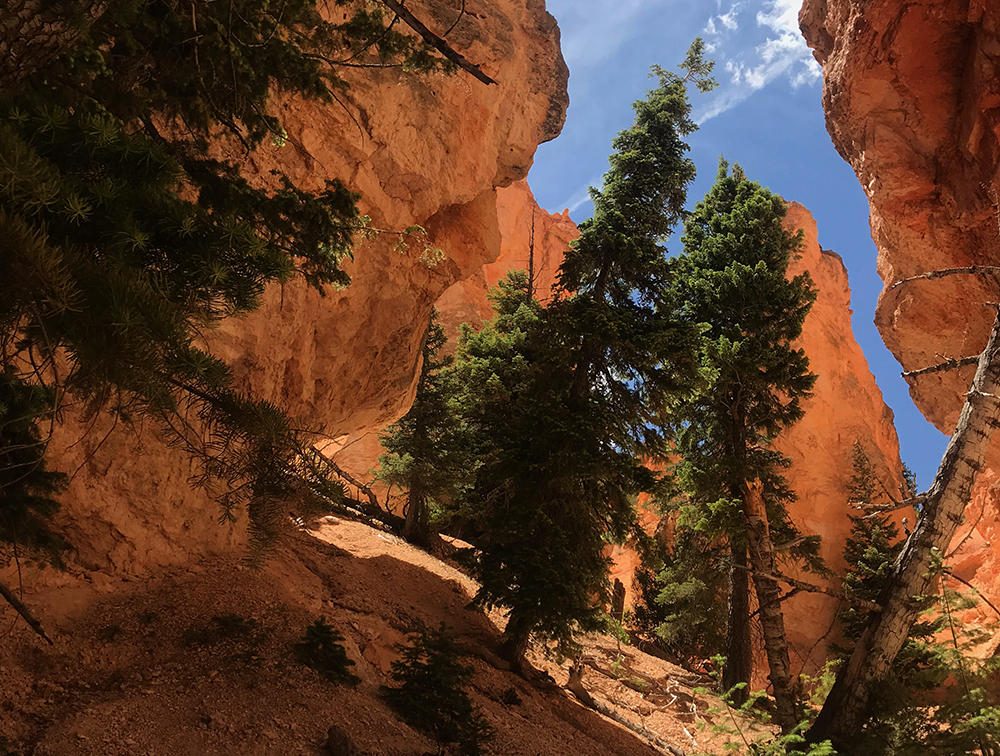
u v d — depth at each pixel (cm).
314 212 538
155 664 780
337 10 993
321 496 358
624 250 1559
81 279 256
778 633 1287
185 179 509
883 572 1956
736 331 1783
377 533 1991
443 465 2305
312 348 1628
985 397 902
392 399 1994
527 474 1447
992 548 3020
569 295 1689
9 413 409
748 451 1759
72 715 636
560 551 1367
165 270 310
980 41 1980
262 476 350
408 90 1731
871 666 878
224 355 1251
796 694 1223
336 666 870
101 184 282
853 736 843
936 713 759
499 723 1059
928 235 2317
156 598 941
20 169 230
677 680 2019
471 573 1437
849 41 2370
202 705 705
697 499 1759
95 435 942
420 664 891
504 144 2244
